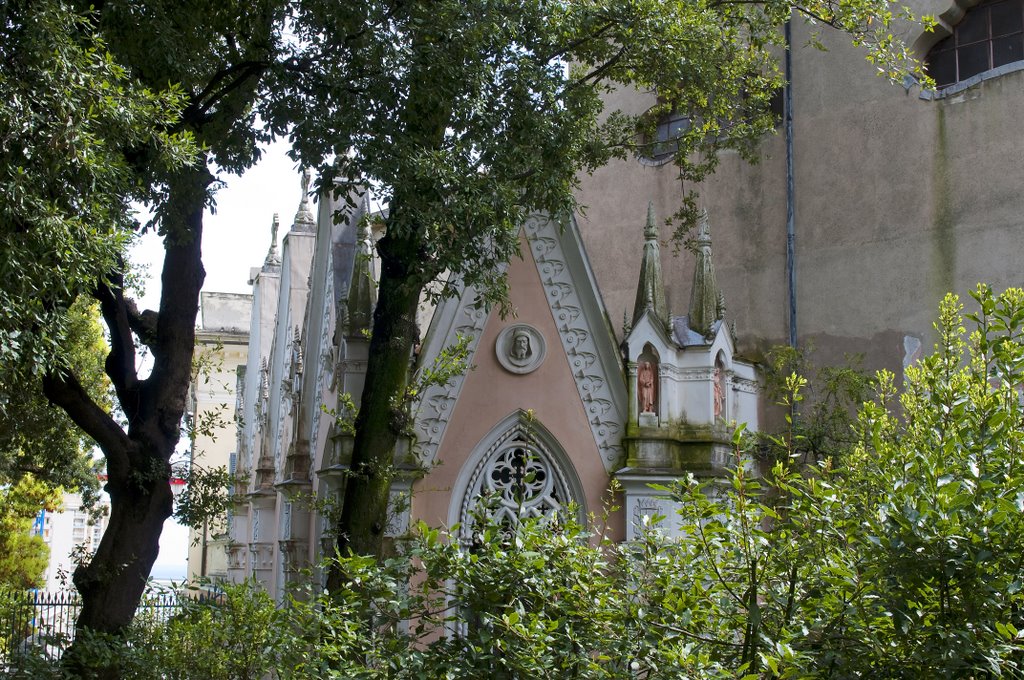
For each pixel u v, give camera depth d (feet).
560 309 73.56
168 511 62.64
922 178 82.33
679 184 93.97
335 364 82.69
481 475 72.18
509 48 59.62
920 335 80.94
